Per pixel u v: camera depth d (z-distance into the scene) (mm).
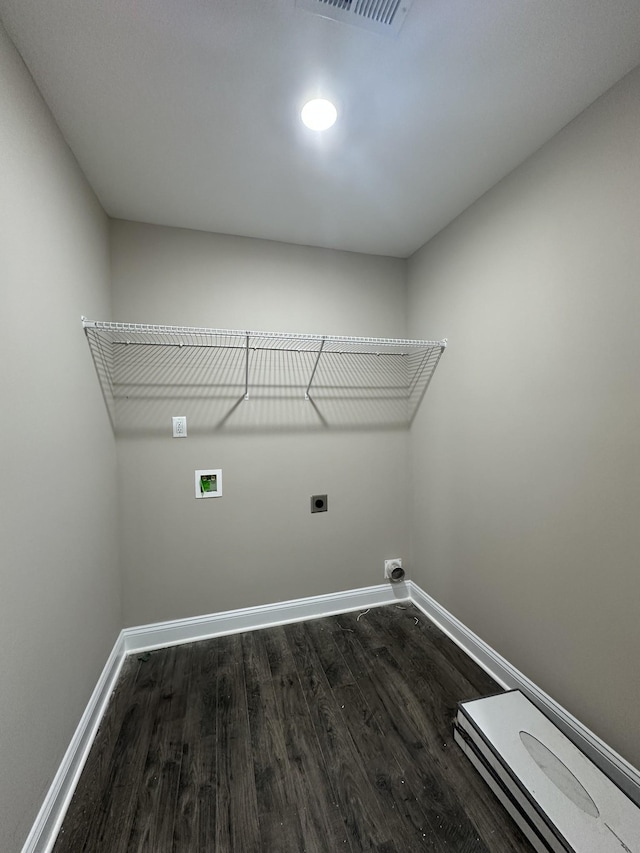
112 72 1087
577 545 1325
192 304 2018
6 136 956
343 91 1169
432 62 1070
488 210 1715
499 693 1470
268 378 2158
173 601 2023
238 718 1507
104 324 1531
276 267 2170
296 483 2234
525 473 1548
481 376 1792
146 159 1465
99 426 1661
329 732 1438
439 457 2143
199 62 1061
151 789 1225
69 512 1298
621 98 1143
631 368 1142
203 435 2047
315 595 2295
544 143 1417
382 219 1948
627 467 1159
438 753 1349
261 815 1146
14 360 969
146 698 1617
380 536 2432
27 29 958
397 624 2191
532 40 1015
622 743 1180
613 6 933
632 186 1123
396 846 1060
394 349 2432
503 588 1679
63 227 1311
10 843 888
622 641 1180
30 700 1000
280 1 898
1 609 884
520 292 1552
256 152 1442
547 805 1040
